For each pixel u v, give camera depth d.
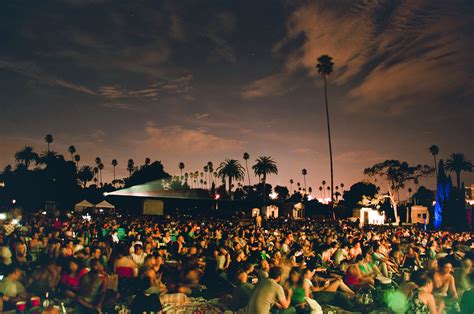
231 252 12.95
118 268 9.59
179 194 101.56
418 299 7.41
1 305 7.65
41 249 13.64
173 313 8.59
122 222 32.62
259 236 18.48
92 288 8.27
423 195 108.06
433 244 16.52
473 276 7.19
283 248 15.58
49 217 37.44
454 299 8.16
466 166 108.81
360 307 9.33
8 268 9.45
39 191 86.69
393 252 15.16
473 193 75.38
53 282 8.48
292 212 88.19
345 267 12.65
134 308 7.64
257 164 121.44
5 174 88.00
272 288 6.97
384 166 89.19
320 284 10.59
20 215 31.06
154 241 14.73
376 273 10.93
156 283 9.38
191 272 10.05
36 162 119.69
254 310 6.91
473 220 60.00
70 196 92.50
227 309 9.06
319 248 15.02
